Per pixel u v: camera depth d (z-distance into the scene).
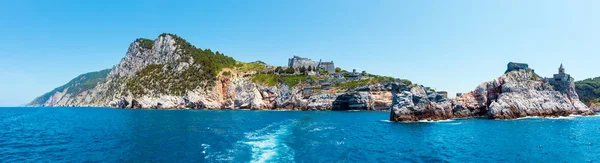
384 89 154.75
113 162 29.14
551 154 35.06
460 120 81.31
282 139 43.53
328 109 154.12
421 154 34.34
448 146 39.81
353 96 152.62
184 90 178.25
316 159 30.14
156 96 180.88
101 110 161.88
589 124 69.75
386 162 30.00
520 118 86.31
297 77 176.50
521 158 32.84
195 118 89.19
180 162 28.61
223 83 181.50
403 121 77.88
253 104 166.38
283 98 165.62
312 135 48.75
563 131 56.25
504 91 90.81
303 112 133.38
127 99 186.12
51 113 142.88
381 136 48.88
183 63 199.75
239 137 45.56
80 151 34.94
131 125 66.12
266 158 30.02
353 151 34.94
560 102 95.06
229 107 173.38
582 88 178.25
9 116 120.50
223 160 29.16
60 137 47.28
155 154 32.44
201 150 34.34
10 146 39.19
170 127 60.94
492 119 84.62
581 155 34.62
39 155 33.19
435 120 81.19
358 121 79.94
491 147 39.28
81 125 68.56
